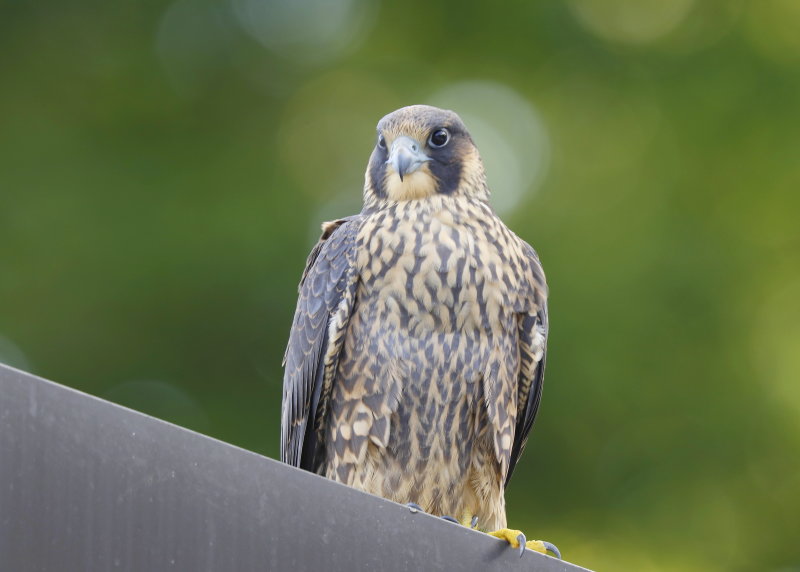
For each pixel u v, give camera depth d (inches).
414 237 294.5
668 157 560.4
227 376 505.7
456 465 295.9
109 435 171.5
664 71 578.6
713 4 587.2
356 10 579.5
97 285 507.2
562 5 585.3
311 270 314.8
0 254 511.5
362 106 555.2
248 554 179.2
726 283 534.9
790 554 504.7
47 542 165.2
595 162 558.6
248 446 495.8
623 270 523.5
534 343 305.0
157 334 506.3
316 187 536.7
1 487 163.2
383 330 291.9
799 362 521.3
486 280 292.4
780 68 575.8
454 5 585.6
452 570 197.2
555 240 531.8
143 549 171.3
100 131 541.0
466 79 572.7
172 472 175.3
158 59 553.9
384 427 290.2
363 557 189.0
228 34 560.4
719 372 515.2
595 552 493.0
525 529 500.1
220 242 511.5
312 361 301.0
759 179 561.0
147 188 525.7
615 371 506.6
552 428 507.8
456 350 290.7
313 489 186.5
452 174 315.0
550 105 568.7
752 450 511.8
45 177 527.2
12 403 165.3
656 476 504.7
